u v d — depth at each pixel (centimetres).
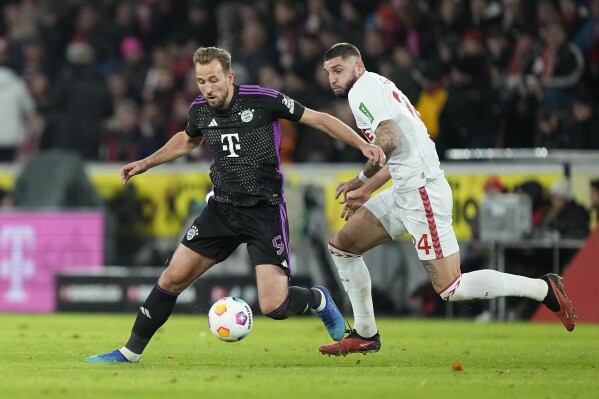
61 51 7625
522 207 5041
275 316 2681
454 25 6222
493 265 5112
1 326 4616
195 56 2608
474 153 5216
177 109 6525
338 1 6906
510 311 5162
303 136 6097
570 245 5072
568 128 5503
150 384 2216
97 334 4100
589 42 5847
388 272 5447
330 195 5534
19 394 2041
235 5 7162
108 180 6134
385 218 2859
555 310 2864
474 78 5744
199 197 5912
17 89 6869
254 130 2645
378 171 2745
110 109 6756
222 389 2133
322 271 5528
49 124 6788
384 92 2795
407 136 2798
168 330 4397
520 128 5728
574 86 5678
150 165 2761
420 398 2014
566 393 2098
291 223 5572
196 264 2684
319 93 6069
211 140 2681
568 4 5925
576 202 5116
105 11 7562
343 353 2881
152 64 7231
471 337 3978
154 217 6012
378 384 2241
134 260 6047
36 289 6009
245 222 2669
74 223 5981
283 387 2173
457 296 2844
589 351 3300
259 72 6506
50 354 3128
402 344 3609
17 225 6059
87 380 2294
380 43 6109
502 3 6206
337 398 2006
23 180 6219
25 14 7738
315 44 6241
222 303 2688
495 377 2417
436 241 2817
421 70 5803
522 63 5738
